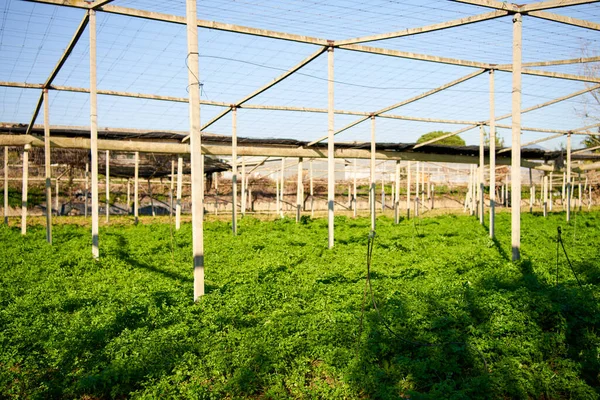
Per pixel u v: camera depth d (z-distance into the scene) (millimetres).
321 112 21875
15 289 11828
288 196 50500
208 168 36500
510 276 12023
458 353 7742
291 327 8617
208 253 16781
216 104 20812
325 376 7508
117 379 6988
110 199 44312
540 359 7754
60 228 24719
